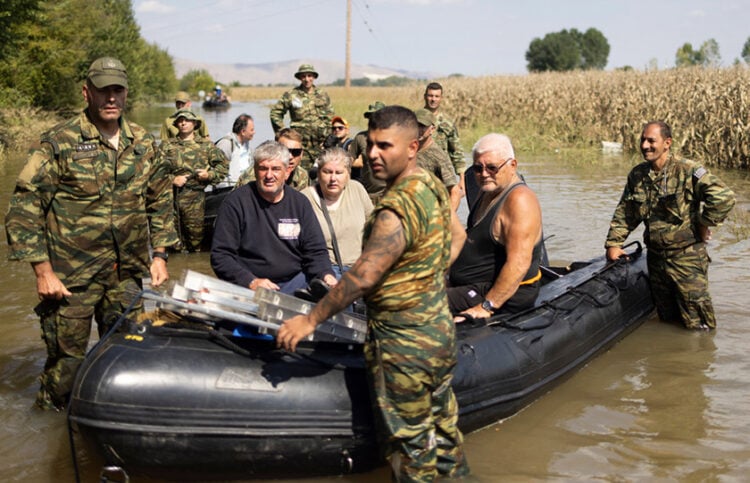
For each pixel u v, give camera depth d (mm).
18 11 21250
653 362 5223
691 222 5676
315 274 4547
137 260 4316
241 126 9578
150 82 67000
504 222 4414
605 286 5609
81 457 3895
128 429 3395
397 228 3092
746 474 3697
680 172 5641
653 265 5906
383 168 3182
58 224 4047
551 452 3967
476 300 4566
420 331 3221
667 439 4094
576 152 17312
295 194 4594
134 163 4176
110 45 40375
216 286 3805
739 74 15859
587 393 4734
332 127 9969
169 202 4422
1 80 28438
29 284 6938
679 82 18188
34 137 21906
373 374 3312
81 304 4156
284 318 3494
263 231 4512
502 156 4375
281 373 3564
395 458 3373
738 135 14430
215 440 3457
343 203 5559
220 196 8820
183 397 3428
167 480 3619
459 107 25094
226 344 3619
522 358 4367
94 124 4066
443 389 3426
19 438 4074
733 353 5352
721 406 4500
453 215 3863
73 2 33031
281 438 3508
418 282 3209
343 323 3697
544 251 6316
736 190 11789
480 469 3771
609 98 20062
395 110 3178
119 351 3521
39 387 4738
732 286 6805
